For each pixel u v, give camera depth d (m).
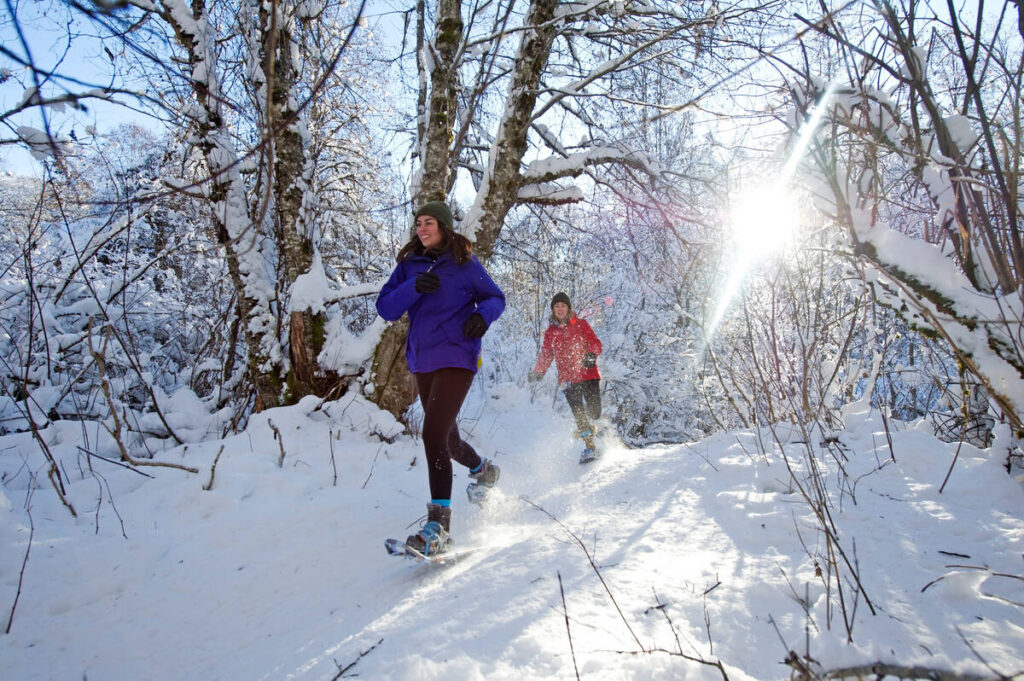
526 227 9.02
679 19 6.19
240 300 5.75
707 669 1.55
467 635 1.83
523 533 3.15
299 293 5.57
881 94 2.62
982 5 1.94
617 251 10.99
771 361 3.96
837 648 1.50
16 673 2.43
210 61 5.27
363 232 8.55
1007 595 1.82
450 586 2.32
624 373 10.27
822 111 2.44
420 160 5.89
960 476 2.75
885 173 3.09
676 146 9.27
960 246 2.74
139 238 7.78
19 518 3.46
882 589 1.89
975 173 2.42
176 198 6.55
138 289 7.28
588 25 6.91
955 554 2.09
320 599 2.81
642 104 4.82
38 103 1.27
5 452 4.51
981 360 2.42
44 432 4.80
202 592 2.97
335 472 4.34
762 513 2.58
